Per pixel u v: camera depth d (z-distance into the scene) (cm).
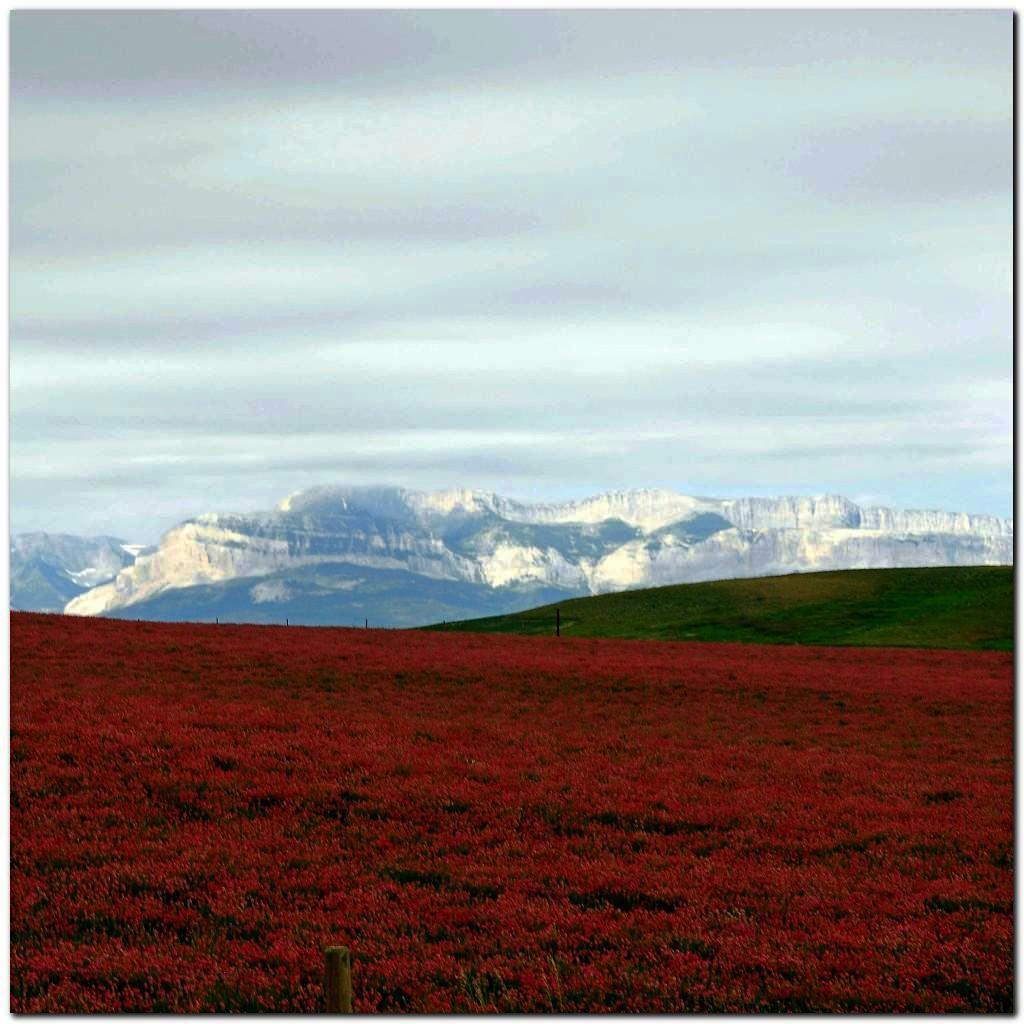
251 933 2236
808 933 2269
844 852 2903
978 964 2092
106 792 3225
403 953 2123
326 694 5197
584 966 2058
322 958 2067
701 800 3412
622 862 2758
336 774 3550
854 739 4578
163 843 2803
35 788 3225
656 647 8225
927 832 3080
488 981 1989
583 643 8350
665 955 2130
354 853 2798
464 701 5216
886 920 2345
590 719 4888
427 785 3447
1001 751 4362
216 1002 1875
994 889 2567
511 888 2544
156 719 4238
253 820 3053
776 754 4194
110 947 2108
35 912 2302
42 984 1952
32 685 4884
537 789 3453
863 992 1952
